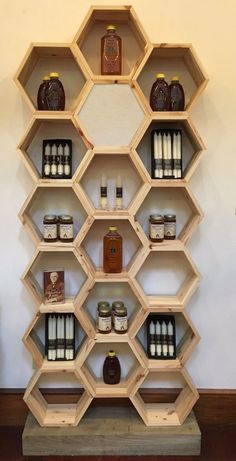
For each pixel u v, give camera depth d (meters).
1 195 1.67
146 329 1.70
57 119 1.48
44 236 1.56
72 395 1.76
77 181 1.49
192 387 1.62
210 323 1.76
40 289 1.68
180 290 1.72
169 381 1.78
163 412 1.70
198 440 1.58
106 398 1.74
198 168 1.68
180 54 1.55
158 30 1.60
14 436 1.70
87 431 1.59
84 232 1.52
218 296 1.74
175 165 1.54
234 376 1.78
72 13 1.59
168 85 1.54
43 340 1.74
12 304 1.74
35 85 1.62
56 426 1.61
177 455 1.59
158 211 1.70
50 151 1.54
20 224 1.69
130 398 1.61
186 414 1.63
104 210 1.54
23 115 1.63
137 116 1.47
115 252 1.58
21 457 1.58
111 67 1.50
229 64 1.62
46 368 1.58
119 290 1.74
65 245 1.53
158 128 1.62
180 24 1.60
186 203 1.69
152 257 1.73
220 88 1.63
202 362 1.78
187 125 1.52
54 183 1.49
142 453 1.59
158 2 1.59
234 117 1.65
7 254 1.71
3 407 1.76
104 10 1.44
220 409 1.77
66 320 1.63
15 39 1.59
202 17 1.60
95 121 1.47
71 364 1.61
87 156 1.48
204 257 1.73
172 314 1.71
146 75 1.62
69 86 1.62
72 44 1.42
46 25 1.59
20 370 1.77
